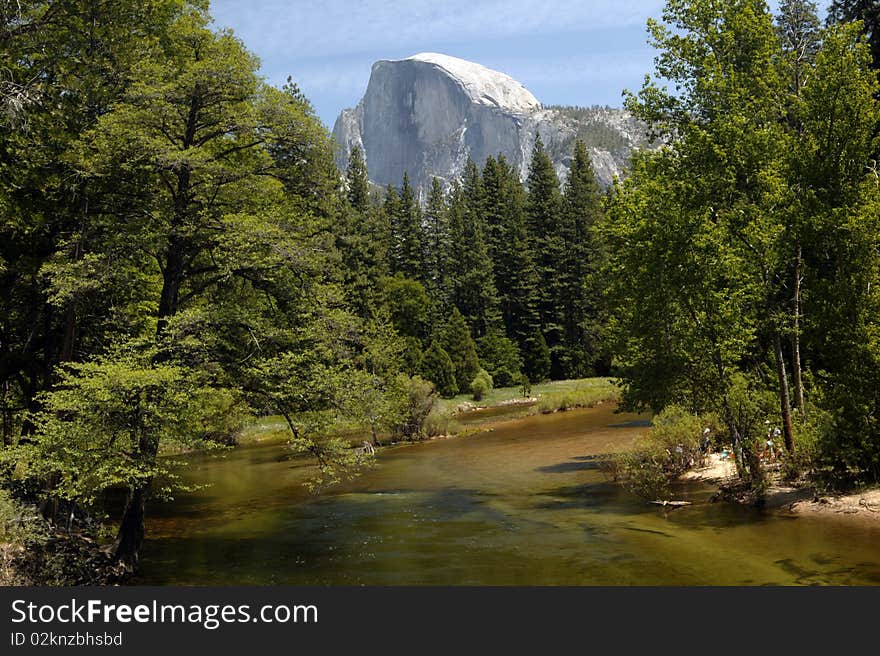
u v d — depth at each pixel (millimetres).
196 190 16578
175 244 16172
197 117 16766
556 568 12391
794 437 17109
